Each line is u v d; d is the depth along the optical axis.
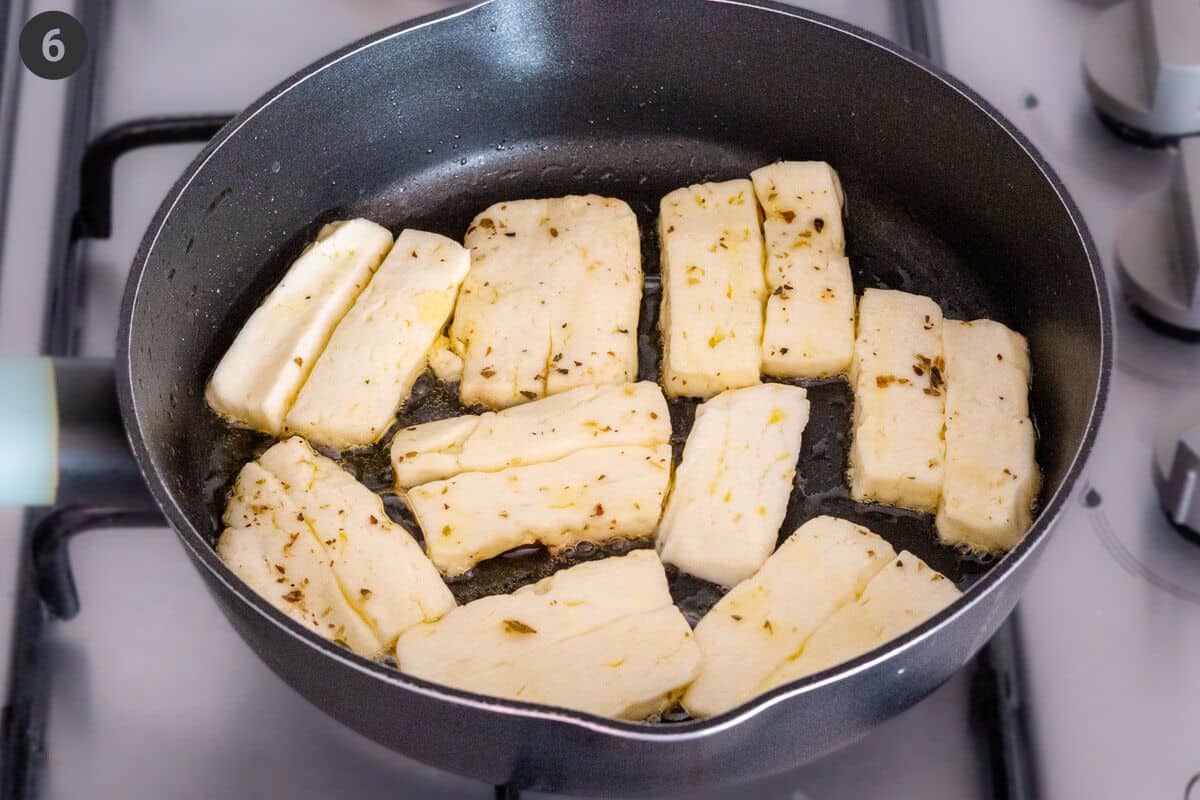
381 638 0.54
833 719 0.48
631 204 0.66
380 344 0.60
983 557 0.56
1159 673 0.55
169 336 0.58
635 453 0.58
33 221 0.65
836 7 0.70
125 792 0.54
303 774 0.54
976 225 0.62
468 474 0.57
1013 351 0.59
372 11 0.72
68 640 0.56
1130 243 0.60
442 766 0.50
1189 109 0.63
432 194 0.66
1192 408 0.57
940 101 0.60
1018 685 0.54
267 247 0.63
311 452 0.58
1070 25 0.69
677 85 0.64
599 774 0.48
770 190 0.63
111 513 0.57
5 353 0.62
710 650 0.53
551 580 0.55
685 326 0.60
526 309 0.61
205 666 0.56
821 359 0.60
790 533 0.57
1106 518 0.57
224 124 0.63
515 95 0.65
